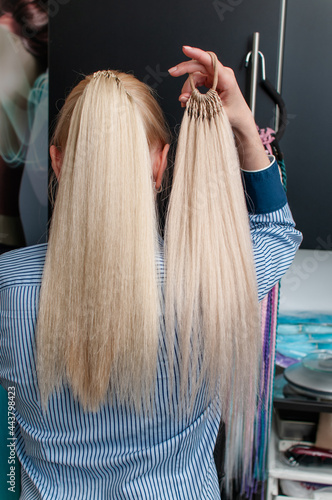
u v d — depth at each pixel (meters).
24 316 0.58
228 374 0.60
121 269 0.53
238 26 1.04
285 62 1.09
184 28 1.05
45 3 1.41
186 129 0.60
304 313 1.60
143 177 0.54
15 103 1.40
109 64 1.09
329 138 1.12
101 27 1.08
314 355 1.44
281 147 1.14
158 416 0.60
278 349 1.50
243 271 0.58
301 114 1.12
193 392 0.58
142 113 0.60
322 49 1.08
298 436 1.38
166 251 0.57
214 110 0.59
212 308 0.55
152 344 0.55
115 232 0.53
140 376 0.56
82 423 0.60
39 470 0.67
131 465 0.62
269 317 1.19
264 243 0.67
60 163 0.64
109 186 0.53
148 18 1.06
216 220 0.57
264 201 0.70
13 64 1.37
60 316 0.55
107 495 0.64
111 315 0.53
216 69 0.60
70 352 0.55
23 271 0.60
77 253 0.54
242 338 0.58
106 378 0.55
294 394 1.33
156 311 0.55
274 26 1.03
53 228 0.56
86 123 0.54
